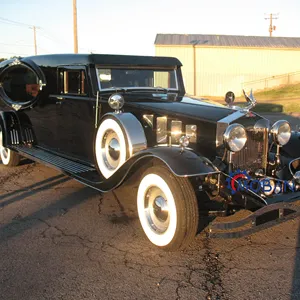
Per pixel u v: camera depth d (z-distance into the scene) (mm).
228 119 3971
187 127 4227
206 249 3725
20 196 5406
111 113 4445
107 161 4637
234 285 3078
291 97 26703
